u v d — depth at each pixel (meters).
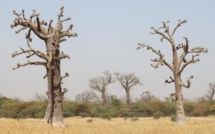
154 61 33.94
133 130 19.91
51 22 23.77
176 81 33.84
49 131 16.70
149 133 18.91
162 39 34.16
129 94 83.44
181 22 33.91
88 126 23.55
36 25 23.30
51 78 23.00
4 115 53.66
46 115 23.14
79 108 58.41
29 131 16.02
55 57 22.66
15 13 23.27
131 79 83.56
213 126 23.70
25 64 22.39
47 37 23.36
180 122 33.03
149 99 93.81
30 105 56.22
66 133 16.59
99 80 84.00
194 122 34.16
